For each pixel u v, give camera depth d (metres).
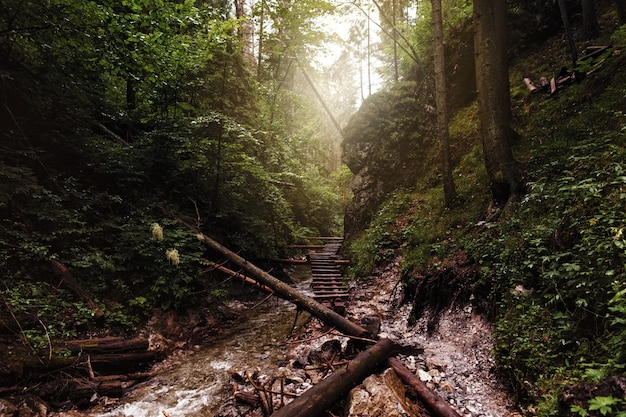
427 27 14.51
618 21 10.05
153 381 5.84
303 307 7.12
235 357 6.81
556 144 6.47
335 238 21.89
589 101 7.62
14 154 7.23
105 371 5.78
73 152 8.55
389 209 11.78
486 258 6.03
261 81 20.28
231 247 11.91
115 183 9.48
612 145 5.04
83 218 7.92
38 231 6.82
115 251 8.02
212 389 5.52
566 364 3.48
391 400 3.91
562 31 11.98
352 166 14.40
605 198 4.37
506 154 7.14
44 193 6.98
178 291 7.94
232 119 11.95
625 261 3.55
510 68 12.26
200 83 12.38
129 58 8.56
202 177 11.84
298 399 3.90
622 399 2.38
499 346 4.52
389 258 9.58
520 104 10.05
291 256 17.03
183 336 7.57
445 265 6.87
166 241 8.52
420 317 6.76
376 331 6.36
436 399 4.06
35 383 4.93
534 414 3.41
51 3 7.43
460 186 9.55
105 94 10.52
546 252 4.75
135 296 7.61
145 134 10.27
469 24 12.99
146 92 10.33
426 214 9.83
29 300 5.71
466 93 12.79
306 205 22.66
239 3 19.42
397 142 13.50
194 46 9.98
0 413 4.20
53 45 7.96
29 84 7.72
